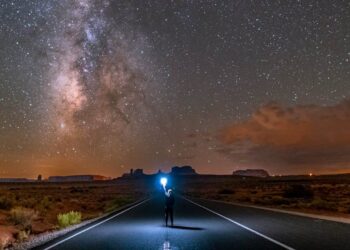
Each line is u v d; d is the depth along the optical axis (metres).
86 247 10.88
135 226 17.27
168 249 10.30
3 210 26.25
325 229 15.13
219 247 10.62
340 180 149.50
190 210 27.81
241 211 26.61
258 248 10.41
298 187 50.75
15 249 11.08
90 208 35.16
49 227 20.22
